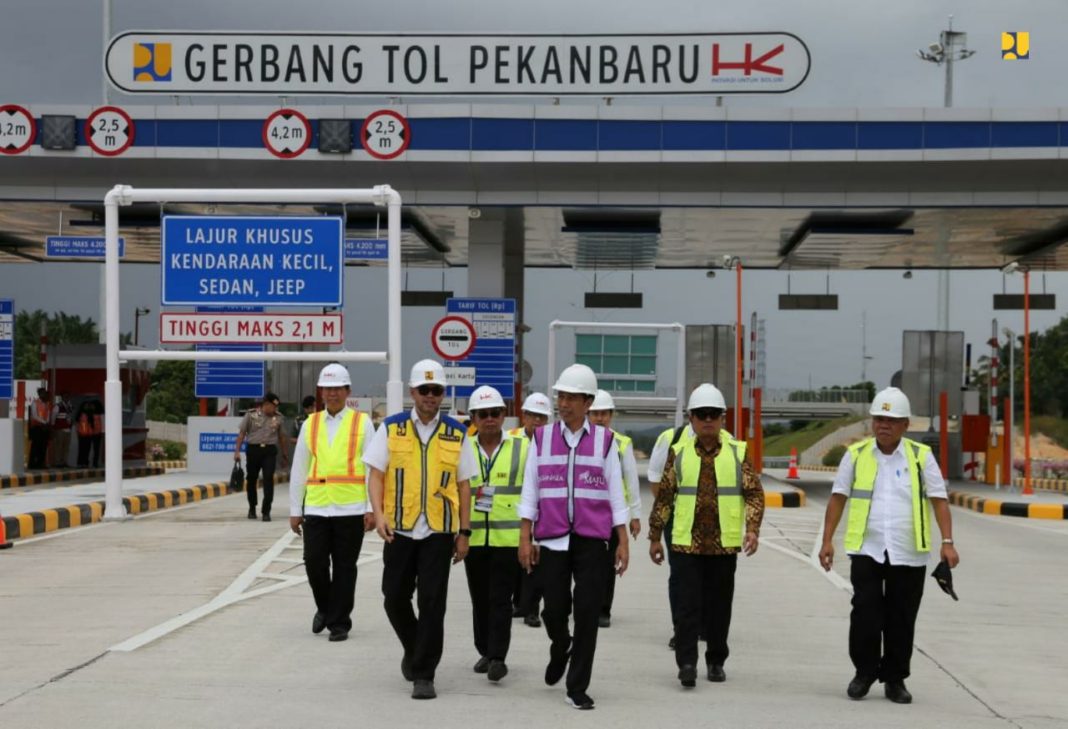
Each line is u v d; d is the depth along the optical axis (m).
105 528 18.66
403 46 28.12
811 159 26.91
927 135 26.88
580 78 27.98
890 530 8.04
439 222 31.28
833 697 8.17
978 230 31.80
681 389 24.41
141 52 28.33
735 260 35.19
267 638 9.78
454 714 7.39
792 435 101.50
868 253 35.88
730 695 8.15
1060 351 77.62
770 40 27.72
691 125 27.03
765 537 19.08
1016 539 20.05
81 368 36.69
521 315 36.81
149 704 7.45
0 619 10.57
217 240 19.58
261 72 28.23
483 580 8.73
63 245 27.98
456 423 8.07
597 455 7.83
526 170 27.47
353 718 7.23
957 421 39.12
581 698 7.61
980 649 10.20
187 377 81.00
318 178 28.05
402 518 7.89
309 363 37.25
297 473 10.01
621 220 30.97
